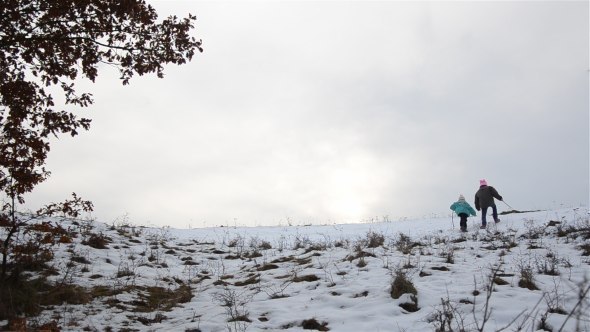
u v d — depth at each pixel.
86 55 6.85
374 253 9.43
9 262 7.81
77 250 9.93
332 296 6.45
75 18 6.55
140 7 6.68
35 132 6.79
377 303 5.94
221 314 6.21
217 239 15.70
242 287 7.96
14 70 6.65
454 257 8.89
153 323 6.16
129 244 11.97
